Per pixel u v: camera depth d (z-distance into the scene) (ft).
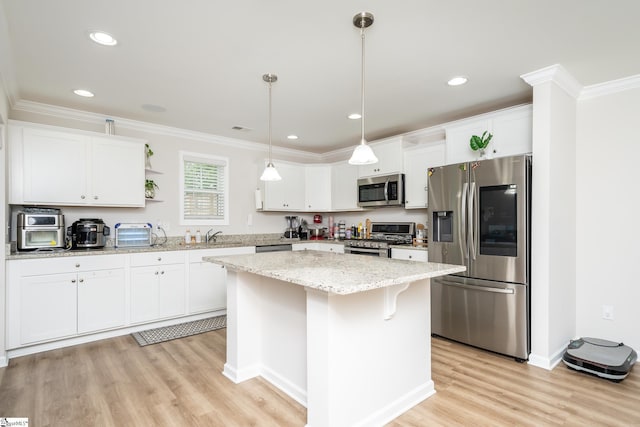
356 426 5.96
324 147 17.80
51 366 8.77
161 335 11.15
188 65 8.38
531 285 8.93
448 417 6.53
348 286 4.68
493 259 9.51
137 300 11.30
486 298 9.70
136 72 8.75
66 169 10.71
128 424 6.31
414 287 7.18
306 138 15.79
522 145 10.15
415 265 6.83
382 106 11.39
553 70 8.43
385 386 6.50
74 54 7.77
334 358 5.62
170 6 6.04
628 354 8.29
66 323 9.96
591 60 8.17
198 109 11.59
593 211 9.76
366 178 15.35
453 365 8.87
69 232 11.49
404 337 6.91
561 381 7.91
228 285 8.32
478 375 8.28
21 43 7.25
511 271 9.16
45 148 10.37
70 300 10.04
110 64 8.29
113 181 11.63
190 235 14.32
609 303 9.52
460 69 8.65
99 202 11.34
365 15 6.33
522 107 10.12
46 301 9.66
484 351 9.82
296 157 18.49
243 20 6.50
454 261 10.47
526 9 6.16
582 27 6.75
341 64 8.37
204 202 15.06
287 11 6.21
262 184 16.21
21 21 6.44
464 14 6.31
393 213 15.52
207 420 6.43
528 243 8.94
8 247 9.29
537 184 8.79
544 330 8.66
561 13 6.28
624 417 6.44
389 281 5.16
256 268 6.46
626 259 9.27
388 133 14.93
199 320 12.91
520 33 6.98
